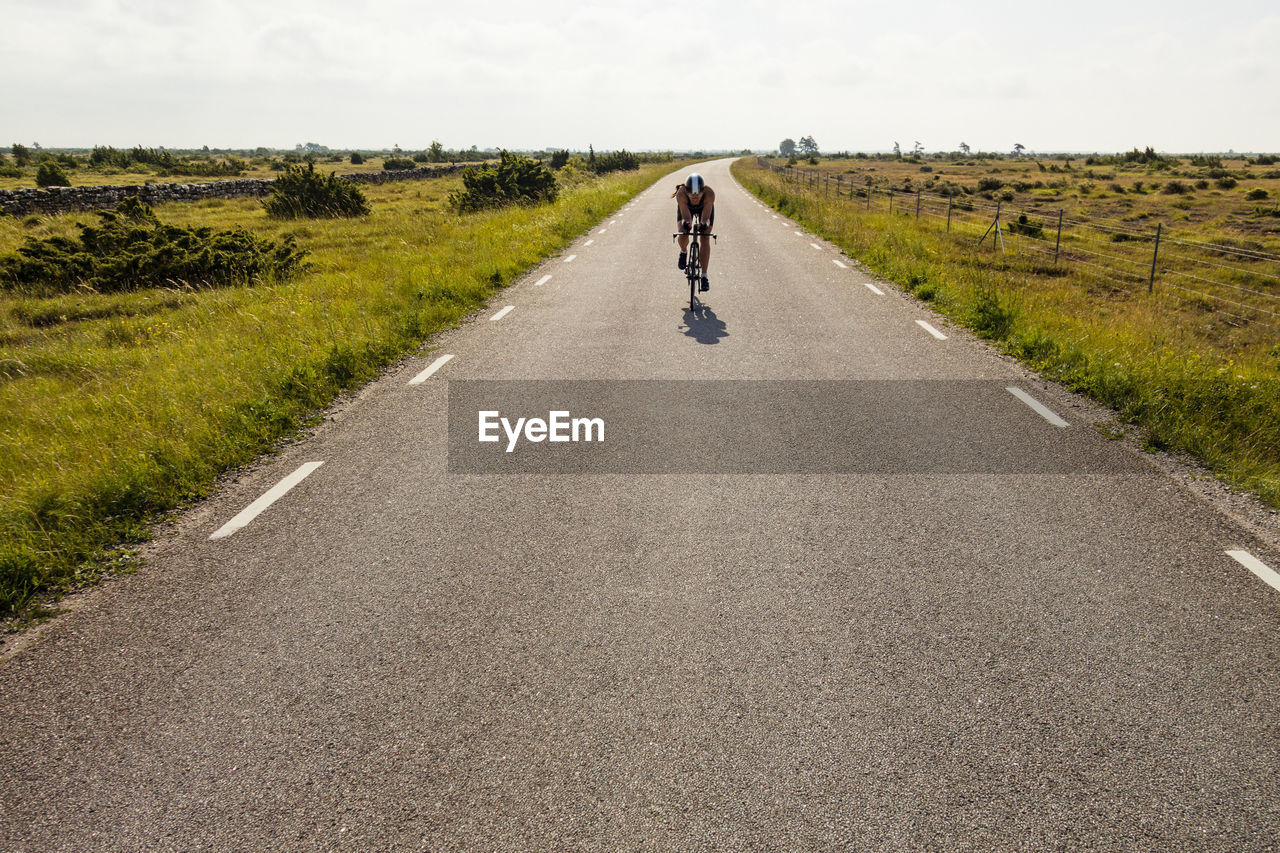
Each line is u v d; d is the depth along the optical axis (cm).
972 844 221
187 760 259
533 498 461
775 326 930
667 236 1936
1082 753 254
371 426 603
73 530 421
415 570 380
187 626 338
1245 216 3344
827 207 2491
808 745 259
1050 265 1742
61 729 275
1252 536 404
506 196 2798
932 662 302
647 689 289
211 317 1036
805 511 436
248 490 488
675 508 443
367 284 1170
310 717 278
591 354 807
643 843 223
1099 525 416
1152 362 702
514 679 296
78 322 1087
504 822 231
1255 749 255
